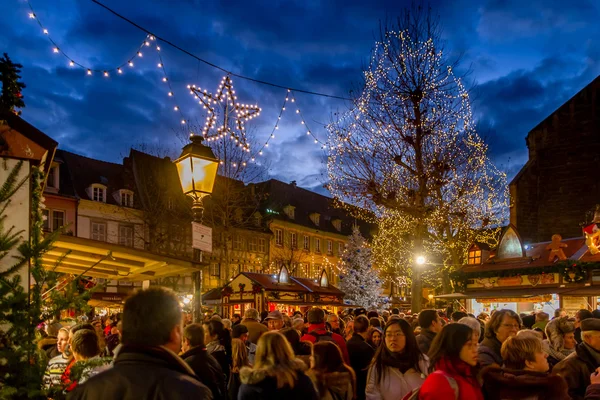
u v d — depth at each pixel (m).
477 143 21.64
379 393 5.11
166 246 41.19
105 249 6.80
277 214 56.53
